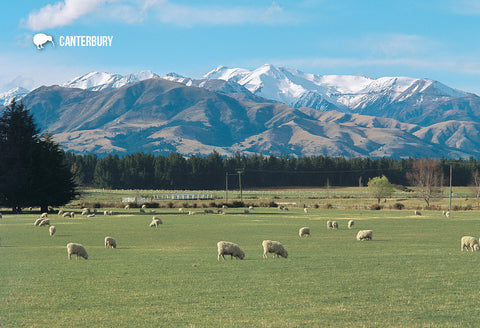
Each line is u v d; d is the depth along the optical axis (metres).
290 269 29.20
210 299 21.53
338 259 33.59
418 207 126.81
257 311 19.56
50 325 17.80
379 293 22.61
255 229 62.28
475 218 84.62
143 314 19.16
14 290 23.50
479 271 28.41
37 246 43.12
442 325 17.72
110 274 27.75
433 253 37.06
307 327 17.47
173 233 56.94
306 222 75.12
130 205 128.00
